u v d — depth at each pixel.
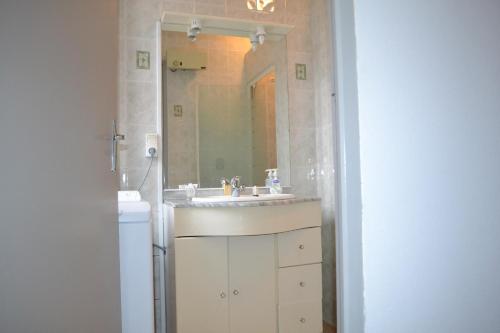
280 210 1.95
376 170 0.61
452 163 0.67
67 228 0.60
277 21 2.59
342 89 0.65
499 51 0.74
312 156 2.65
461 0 0.70
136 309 1.38
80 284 0.68
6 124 0.40
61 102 0.59
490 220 0.71
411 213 0.64
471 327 0.68
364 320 0.61
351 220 0.64
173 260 1.96
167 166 2.35
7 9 0.40
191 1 2.38
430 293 0.65
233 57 2.52
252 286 1.99
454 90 0.68
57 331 0.54
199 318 1.90
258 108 2.56
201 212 1.90
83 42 0.73
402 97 0.63
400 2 0.64
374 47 0.62
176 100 2.39
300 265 2.09
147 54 2.28
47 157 0.52
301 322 2.08
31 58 0.46
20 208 0.43
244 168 2.53
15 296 0.41
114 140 1.17
